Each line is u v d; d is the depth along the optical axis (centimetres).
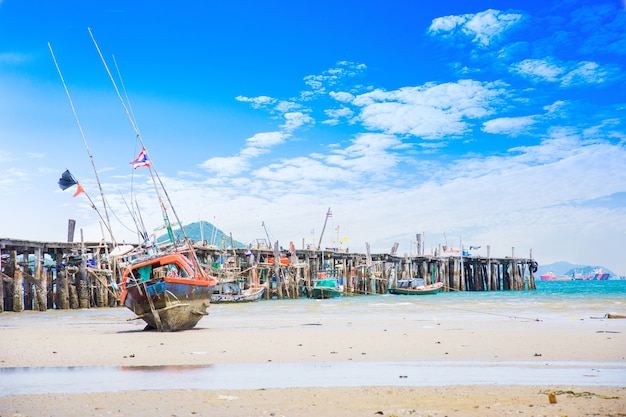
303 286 9481
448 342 2427
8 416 1126
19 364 1920
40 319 4722
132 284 3169
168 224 3656
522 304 6291
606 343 2333
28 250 6228
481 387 1404
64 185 3347
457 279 11850
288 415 1127
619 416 1070
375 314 4725
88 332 3241
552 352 2100
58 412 1165
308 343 2448
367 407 1186
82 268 6519
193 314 3278
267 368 1780
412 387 1414
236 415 1130
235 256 8425
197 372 1709
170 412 1158
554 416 1076
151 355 2123
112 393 1359
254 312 5272
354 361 1922
